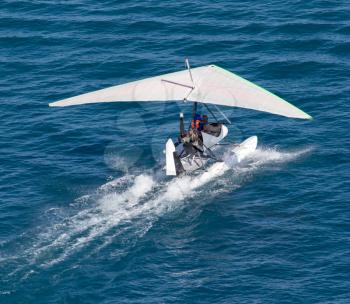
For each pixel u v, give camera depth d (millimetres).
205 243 160375
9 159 192250
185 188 174875
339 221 166250
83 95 173375
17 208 171875
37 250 155375
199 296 146750
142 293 147250
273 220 167125
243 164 186375
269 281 150125
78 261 153125
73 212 169125
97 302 144750
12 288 145875
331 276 150625
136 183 177500
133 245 158250
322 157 188875
